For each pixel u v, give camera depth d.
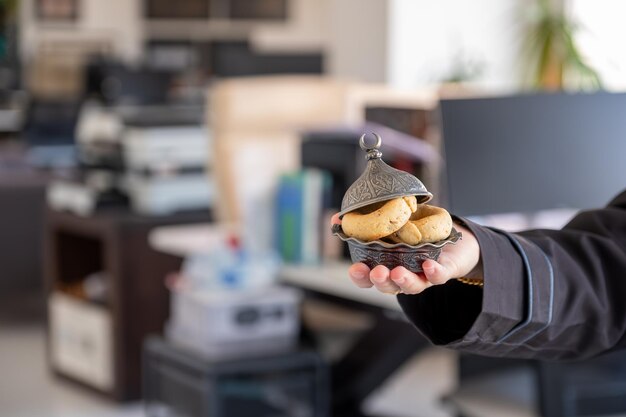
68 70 8.98
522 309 1.11
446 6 5.66
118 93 7.14
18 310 6.02
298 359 3.34
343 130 3.32
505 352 1.16
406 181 0.99
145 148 4.38
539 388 2.99
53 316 4.70
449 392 3.41
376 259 0.99
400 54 5.60
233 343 3.33
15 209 5.47
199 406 3.25
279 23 10.62
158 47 10.74
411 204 0.99
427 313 1.14
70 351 4.59
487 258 1.07
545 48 5.28
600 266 1.20
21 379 4.73
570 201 2.65
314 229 3.21
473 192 2.61
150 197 4.38
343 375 3.71
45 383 4.66
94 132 4.67
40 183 5.51
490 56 5.70
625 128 2.66
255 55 6.18
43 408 4.32
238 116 3.69
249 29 10.68
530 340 1.15
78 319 4.52
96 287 4.52
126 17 10.81
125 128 4.45
